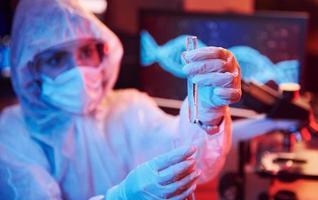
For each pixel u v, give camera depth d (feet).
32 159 3.67
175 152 2.54
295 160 4.07
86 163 3.76
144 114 4.04
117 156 3.91
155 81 4.80
